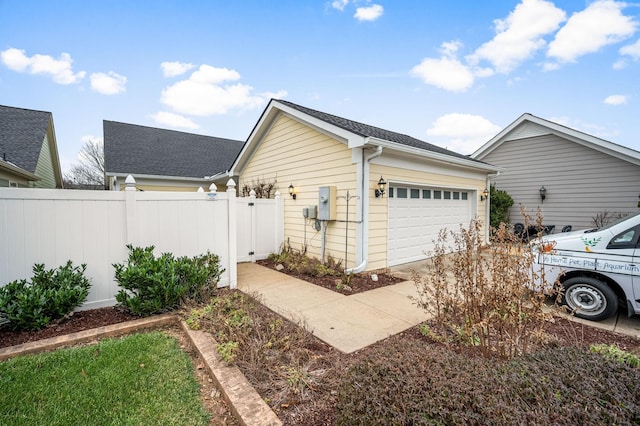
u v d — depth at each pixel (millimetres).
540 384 1698
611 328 3740
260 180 9750
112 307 4297
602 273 3902
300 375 2598
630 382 1705
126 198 4477
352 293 5273
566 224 10766
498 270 2771
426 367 1936
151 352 3062
